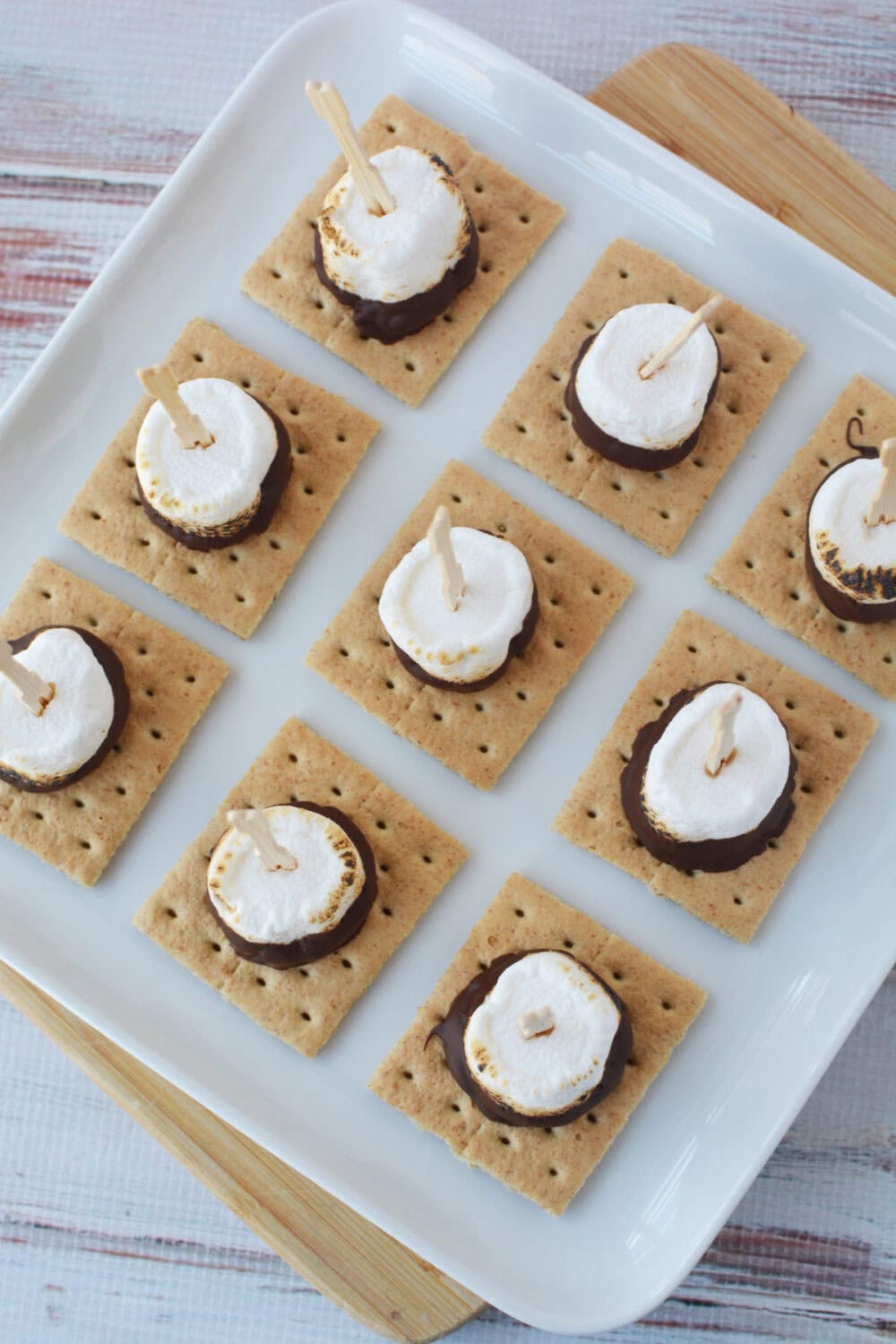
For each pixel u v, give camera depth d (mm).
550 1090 500
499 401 548
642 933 529
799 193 558
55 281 594
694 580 542
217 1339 573
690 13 593
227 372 548
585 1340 564
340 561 543
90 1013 523
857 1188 562
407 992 527
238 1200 543
